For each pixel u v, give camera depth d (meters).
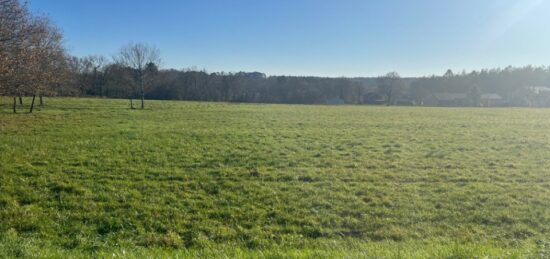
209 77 111.75
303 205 10.57
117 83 83.50
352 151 19.16
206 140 21.88
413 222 9.48
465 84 140.12
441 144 21.84
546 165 15.81
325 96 123.75
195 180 12.80
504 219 9.67
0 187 11.12
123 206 10.06
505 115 51.53
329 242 8.26
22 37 18.12
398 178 13.58
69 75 48.91
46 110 41.28
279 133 26.30
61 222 8.84
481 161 16.67
